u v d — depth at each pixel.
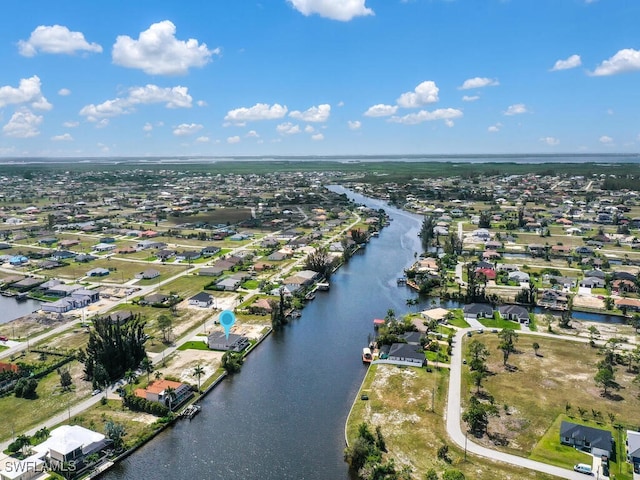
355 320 155.38
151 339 134.88
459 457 82.62
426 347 127.62
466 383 109.25
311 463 83.62
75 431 86.88
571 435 86.12
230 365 117.19
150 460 84.44
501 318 151.62
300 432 92.81
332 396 106.50
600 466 80.06
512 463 81.19
